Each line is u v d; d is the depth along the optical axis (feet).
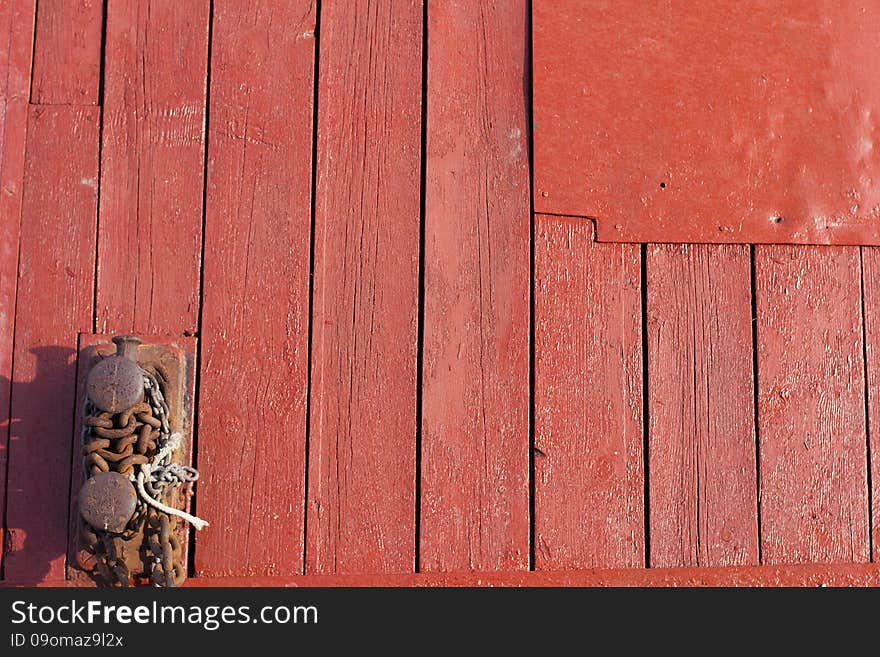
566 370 6.23
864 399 6.34
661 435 6.23
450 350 6.19
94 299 6.04
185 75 6.29
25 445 5.86
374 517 6.02
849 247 6.45
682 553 6.13
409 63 6.41
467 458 6.11
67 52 6.24
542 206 6.32
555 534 6.09
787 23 6.50
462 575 6.01
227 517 5.93
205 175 6.22
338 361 6.12
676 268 6.38
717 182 6.41
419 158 6.34
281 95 6.32
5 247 6.00
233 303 6.12
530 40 6.45
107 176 6.15
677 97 6.44
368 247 6.23
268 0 6.40
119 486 5.24
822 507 6.23
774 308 6.38
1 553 5.77
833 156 6.45
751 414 6.27
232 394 6.03
